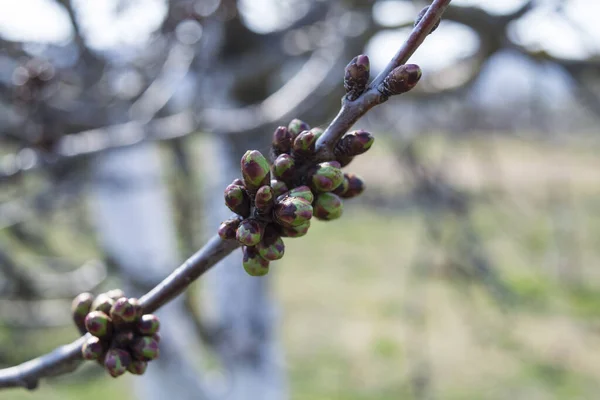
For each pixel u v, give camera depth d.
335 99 3.36
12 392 8.50
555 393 8.69
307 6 4.39
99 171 4.27
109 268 4.57
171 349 4.59
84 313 1.33
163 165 5.82
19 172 2.83
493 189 5.68
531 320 10.12
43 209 4.91
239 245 1.17
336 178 1.11
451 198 5.40
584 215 10.41
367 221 17.59
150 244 4.49
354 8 3.38
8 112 3.43
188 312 4.60
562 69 3.76
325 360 10.09
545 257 7.18
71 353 1.33
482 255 5.65
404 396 8.78
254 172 1.04
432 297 11.58
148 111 3.26
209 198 4.57
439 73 4.29
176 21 3.22
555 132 5.18
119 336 1.21
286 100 3.13
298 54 4.12
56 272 5.27
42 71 2.84
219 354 4.76
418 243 8.38
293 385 9.28
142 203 4.43
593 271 11.14
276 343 4.99
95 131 2.93
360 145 1.12
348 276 13.77
